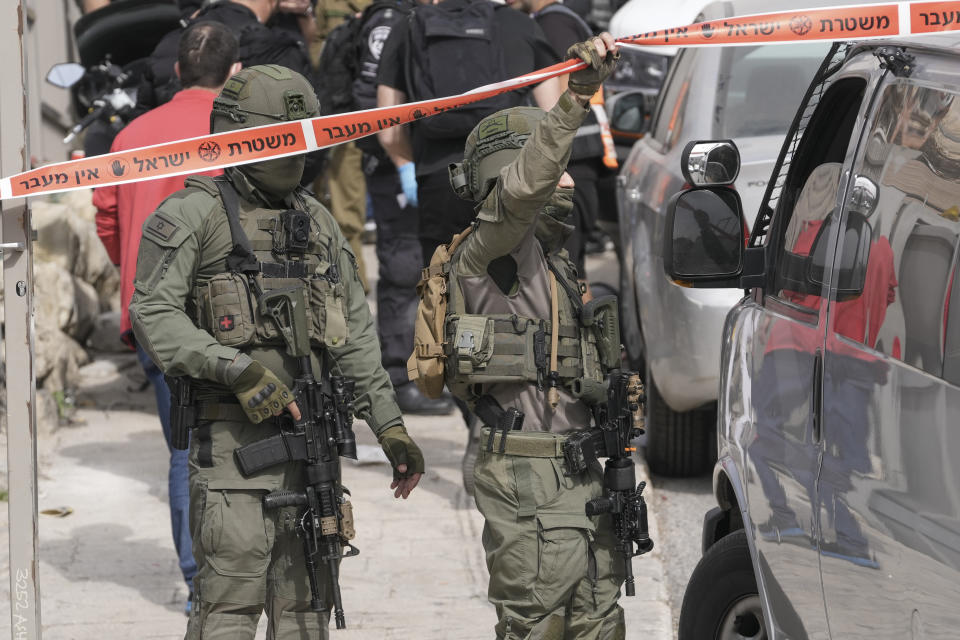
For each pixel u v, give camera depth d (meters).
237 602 12.70
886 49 12.02
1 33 12.95
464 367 12.64
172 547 21.92
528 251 12.76
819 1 22.64
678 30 12.01
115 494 24.83
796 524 11.55
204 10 25.95
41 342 30.53
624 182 28.33
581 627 13.00
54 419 29.31
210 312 12.59
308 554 12.69
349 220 37.47
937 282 9.70
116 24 29.34
